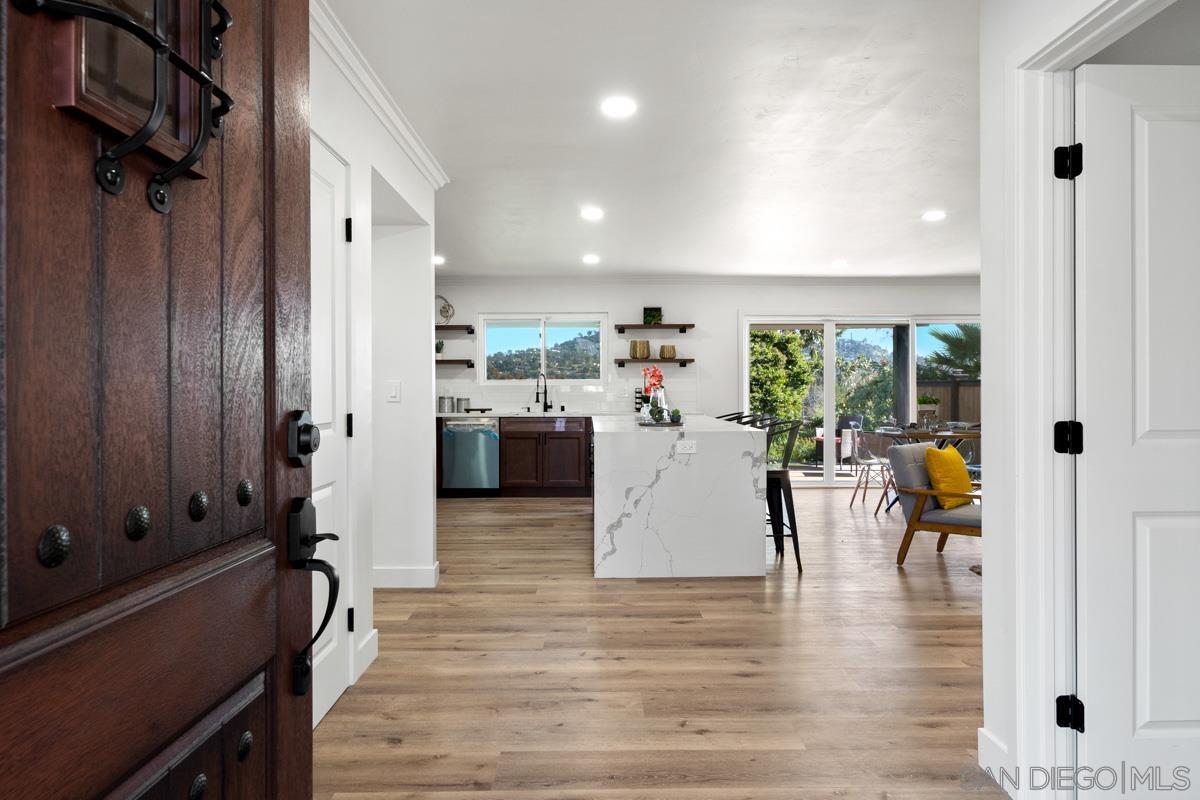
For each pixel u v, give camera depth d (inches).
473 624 128.8
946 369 317.4
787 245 238.7
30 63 19.4
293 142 34.8
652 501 160.4
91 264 21.7
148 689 24.1
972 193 173.3
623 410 313.9
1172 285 66.7
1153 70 66.5
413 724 89.7
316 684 89.4
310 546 34.6
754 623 129.2
